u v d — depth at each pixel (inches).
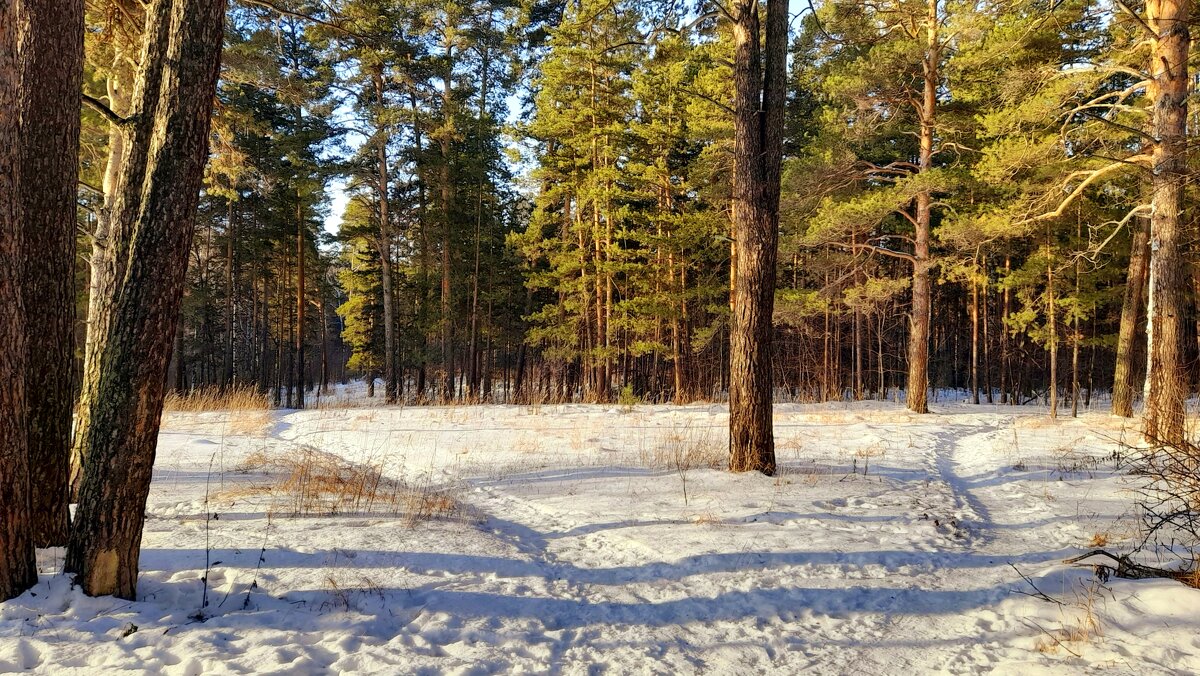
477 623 160.1
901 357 1390.3
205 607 162.2
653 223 983.0
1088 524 242.8
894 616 165.8
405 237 1348.4
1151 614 153.6
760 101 335.0
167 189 153.2
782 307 812.0
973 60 609.9
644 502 281.3
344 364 2393.0
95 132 562.6
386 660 137.0
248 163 625.9
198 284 1240.2
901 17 706.2
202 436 504.7
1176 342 401.7
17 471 152.6
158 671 128.6
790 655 146.3
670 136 900.6
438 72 1016.2
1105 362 1250.6
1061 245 760.3
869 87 702.5
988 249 767.7
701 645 151.9
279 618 157.3
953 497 295.7
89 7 334.6
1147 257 668.7
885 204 673.0
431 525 246.1
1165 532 221.8
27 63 190.7
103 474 157.9
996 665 138.0
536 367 1457.9
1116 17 515.2
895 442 470.9
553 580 195.2
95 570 156.5
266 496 287.7
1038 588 175.6
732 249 845.2
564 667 140.3
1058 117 505.7
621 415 701.9
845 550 213.5
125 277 156.9
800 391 1201.4
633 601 178.2
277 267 1446.9
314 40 825.5
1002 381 1064.2
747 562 203.5
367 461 408.2
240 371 1425.9
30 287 193.3
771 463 338.3
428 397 1050.1
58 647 134.3
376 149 1045.2
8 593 149.8
